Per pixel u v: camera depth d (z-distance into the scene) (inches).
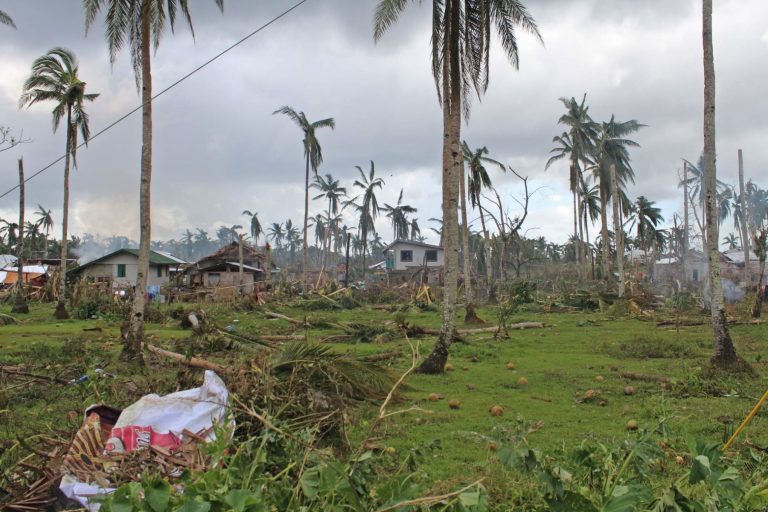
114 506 125.3
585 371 522.3
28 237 2655.0
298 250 4830.2
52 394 377.1
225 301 1395.2
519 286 879.1
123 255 1966.0
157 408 221.3
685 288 1827.0
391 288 1883.6
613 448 185.0
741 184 1446.9
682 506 141.0
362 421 294.5
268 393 253.4
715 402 394.3
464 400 405.7
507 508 183.9
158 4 626.2
